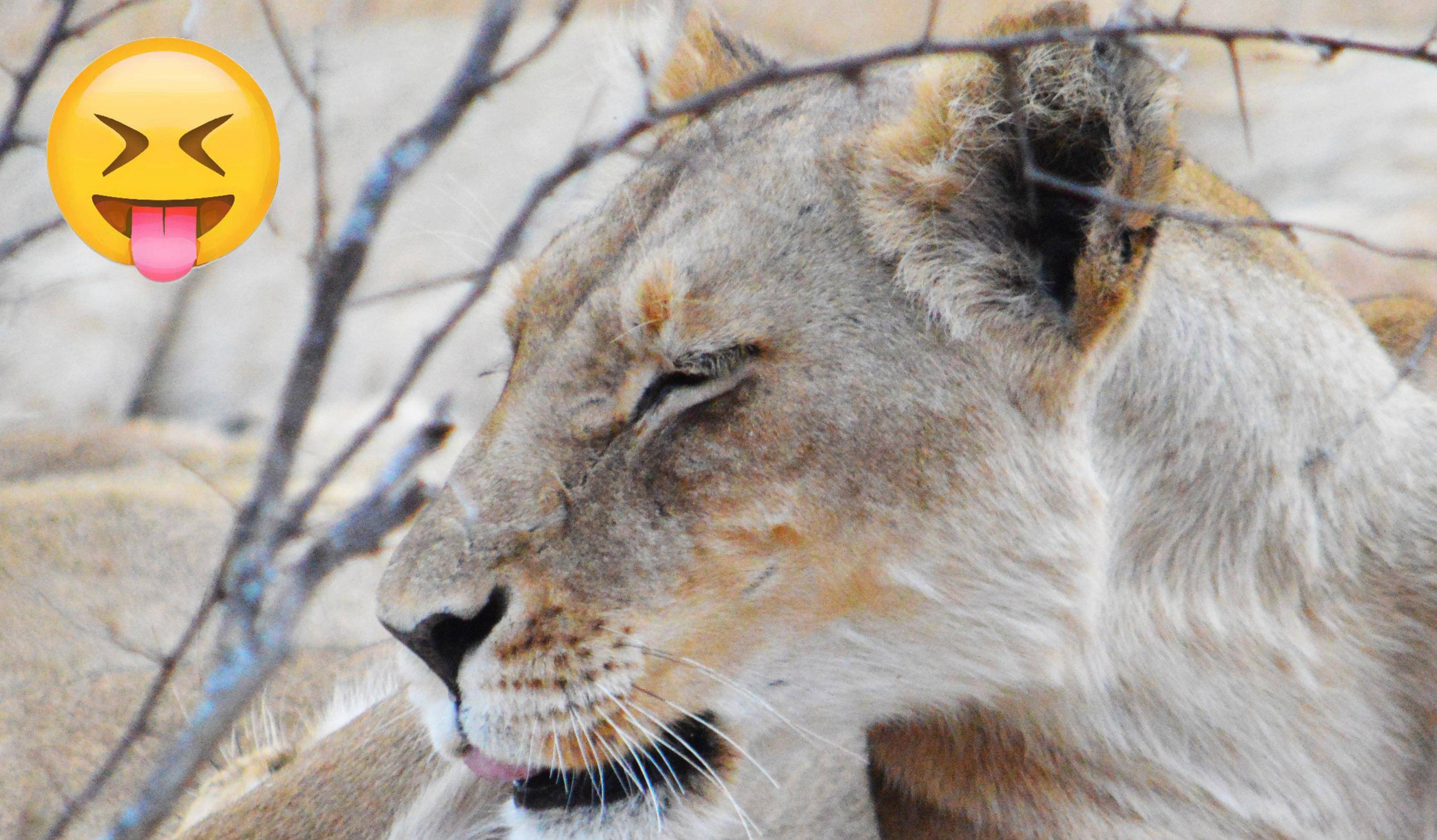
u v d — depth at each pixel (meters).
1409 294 9.05
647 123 4.68
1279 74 23.09
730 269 6.18
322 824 7.95
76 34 5.14
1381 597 6.71
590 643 6.05
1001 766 6.82
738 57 7.61
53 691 10.32
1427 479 6.90
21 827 6.53
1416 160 19.31
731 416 6.09
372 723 8.40
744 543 6.09
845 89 6.74
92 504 12.43
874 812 7.80
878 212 6.32
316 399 4.83
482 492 6.21
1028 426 6.25
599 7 21.22
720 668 6.22
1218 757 6.58
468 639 6.13
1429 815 6.72
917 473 6.14
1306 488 6.59
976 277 6.25
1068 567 6.30
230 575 4.80
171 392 19.03
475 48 4.51
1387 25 24.12
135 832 4.72
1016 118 5.79
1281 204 19.16
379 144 19.03
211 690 4.77
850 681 6.38
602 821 6.48
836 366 6.13
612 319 6.27
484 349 17.73
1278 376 6.65
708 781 6.52
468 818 7.62
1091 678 6.46
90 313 18.92
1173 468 6.47
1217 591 6.50
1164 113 5.82
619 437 6.18
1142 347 6.44
